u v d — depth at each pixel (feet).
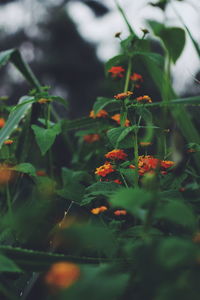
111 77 3.79
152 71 3.84
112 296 1.84
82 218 3.26
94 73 29.55
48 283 1.93
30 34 30.96
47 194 3.16
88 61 29.48
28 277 2.94
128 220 3.09
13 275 2.88
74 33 30.37
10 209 3.03
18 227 2.22
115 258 2.48
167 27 2.46
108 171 3.06
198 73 3.73
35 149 4.12
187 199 3.03
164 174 3.01
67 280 1.86
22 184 4.03
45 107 3.74
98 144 4.01
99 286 1.86
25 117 3.80
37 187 3.21
